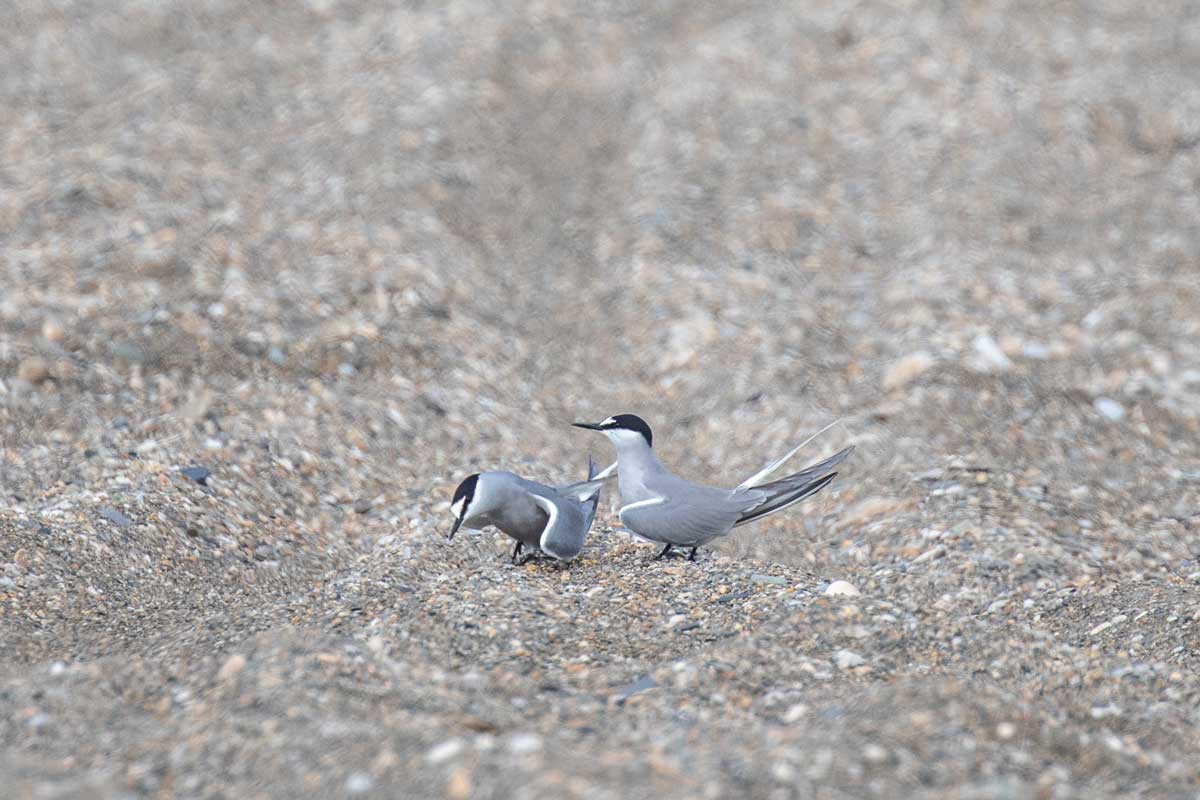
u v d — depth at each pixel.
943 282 15.64
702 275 16.19
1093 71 20.14
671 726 6.96
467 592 9.07
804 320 15.20
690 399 13.86
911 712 6.88
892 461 12.15
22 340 12.88
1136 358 14.02
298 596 9.41
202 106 19.23
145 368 12.82
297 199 16.78
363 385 13.19
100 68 20.53
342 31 21.89
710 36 21.95
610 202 18.28
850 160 18.73
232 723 6.69
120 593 9.44
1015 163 18.20
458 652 8.13
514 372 14.14
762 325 15.06
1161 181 17.94
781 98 20.09
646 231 17.30
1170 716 7.64
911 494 11.52
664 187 18.25
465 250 16.45
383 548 10.52
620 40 22.12
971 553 10.42
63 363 12.59
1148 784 6.66
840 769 6.26
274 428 12.16
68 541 9.84
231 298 14.13
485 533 10.53
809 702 7.31
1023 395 13.32
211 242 15.26
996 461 12.11
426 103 19.52
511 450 12.52
